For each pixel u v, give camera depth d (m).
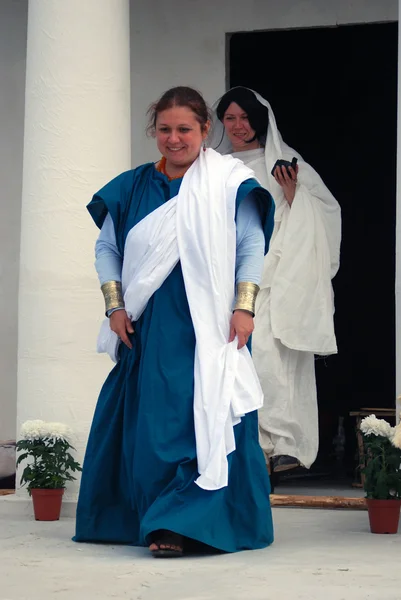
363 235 13.48
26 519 8.45
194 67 10.93
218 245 7.01
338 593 5.62
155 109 7.29
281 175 9.90
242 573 6.17
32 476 8.30
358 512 8.61
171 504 6.73
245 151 10.13
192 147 7.21
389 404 13.41
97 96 8.88
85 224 8.84
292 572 6.20
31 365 8.89
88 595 5.59
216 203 7.06
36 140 8.93
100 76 8.88
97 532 7.23
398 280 8.59
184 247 7.04
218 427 6.79
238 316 7.00
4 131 11.34
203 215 7.03
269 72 12.76
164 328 7.03
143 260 7.09
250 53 12.52
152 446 6.84
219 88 10.89
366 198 13.42
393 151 13.21
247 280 7.07
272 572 6.20
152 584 5.87
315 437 9.84
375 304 13.50
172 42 10.97
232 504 7.00
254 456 7.10
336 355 13.54
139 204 7.30
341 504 8.71
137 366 7.18
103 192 7.32
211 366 6.90
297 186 9.98
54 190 8.86
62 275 8.84
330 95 13.05
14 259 11.33
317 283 9.84
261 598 5.50
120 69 8.99
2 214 11.34
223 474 6.74
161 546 6.62
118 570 6.28
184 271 7.01
